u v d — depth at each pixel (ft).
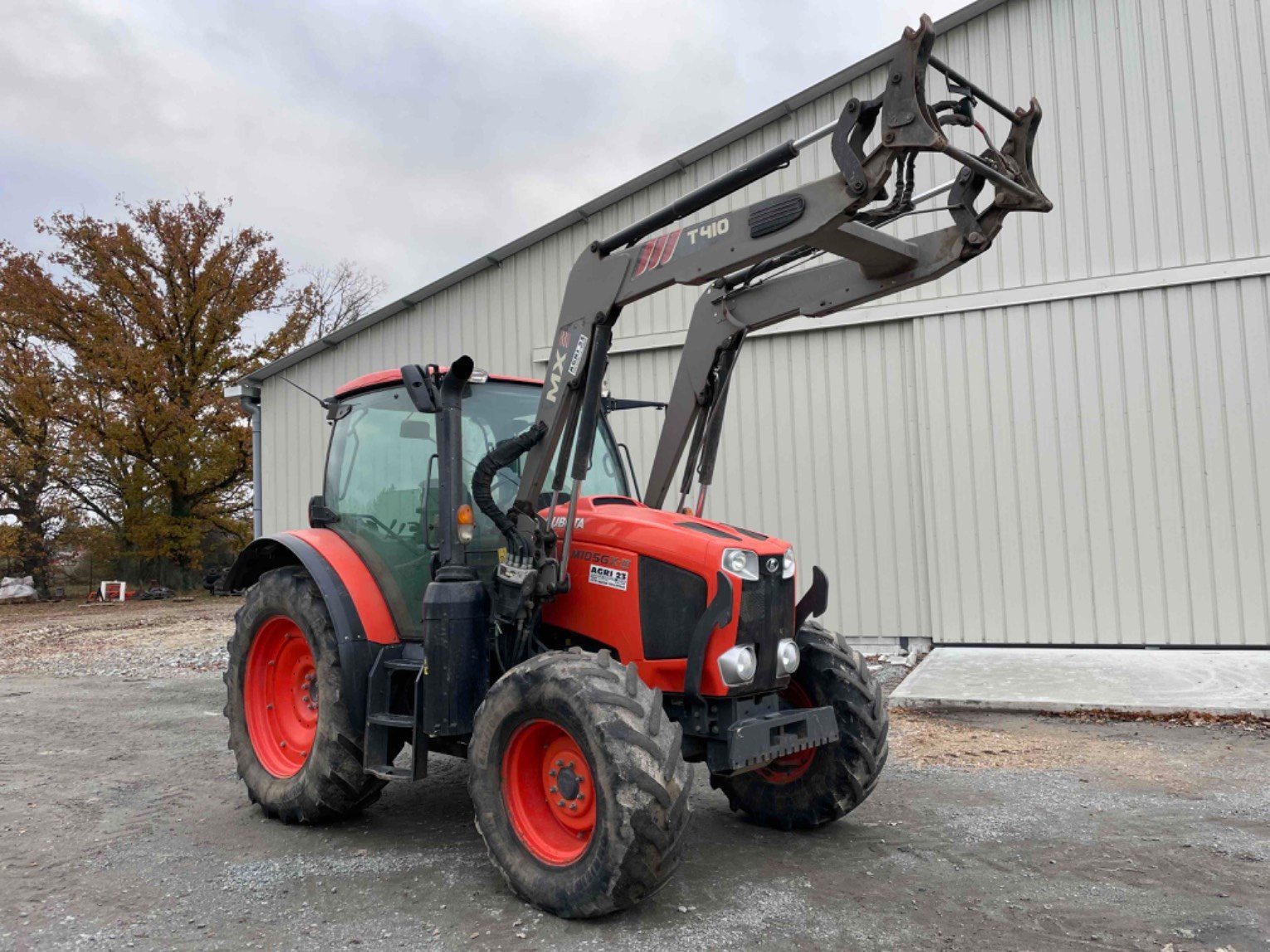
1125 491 28.78
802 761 14.33
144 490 84.23
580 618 13.05
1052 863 12.50
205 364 88.99
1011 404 30.12
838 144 10.81
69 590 88.22
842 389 32.45
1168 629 28.25
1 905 11.60
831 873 12.28
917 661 30.14
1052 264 29.73
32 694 29.78
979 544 30.40
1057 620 29.43
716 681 11.76
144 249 86.58
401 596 14.35
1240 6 27.96
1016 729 20.86
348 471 15.96
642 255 12.75
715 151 33.91
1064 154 29.71
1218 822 14.12
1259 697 21.59
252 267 90.79
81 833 14.52
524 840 11.50
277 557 16.96
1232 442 27.71
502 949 10.05
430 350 39.55
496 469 12.89
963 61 31.22
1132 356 28.81
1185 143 28.43
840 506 32.35
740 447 33.73
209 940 10.48
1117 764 17.76
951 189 12.06
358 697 13.91
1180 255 28.35
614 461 16.22
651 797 10.16
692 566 12.00
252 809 15.81
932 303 31.09
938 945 10.02
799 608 14.29
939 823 14.43
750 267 14.55
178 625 51.75
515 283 37.86
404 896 11.66
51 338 85.40
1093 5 29.50
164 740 21.86
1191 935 10.16
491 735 11.72
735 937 10.25
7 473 83.15
